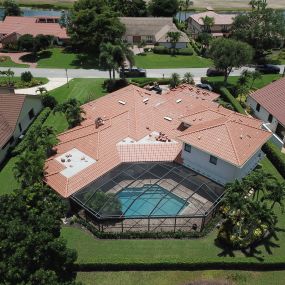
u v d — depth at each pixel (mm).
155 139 52281
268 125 64250
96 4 105688
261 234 39938
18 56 104312
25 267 28547
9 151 57031
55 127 63781
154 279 35969
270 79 88688
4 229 29250
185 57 107438
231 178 45625
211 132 47375
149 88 79125
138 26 119062
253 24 103688
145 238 40938
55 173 45906
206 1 185000
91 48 106062
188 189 45156
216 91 79500
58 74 91000
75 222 42906
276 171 53094
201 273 36594
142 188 45062
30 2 168375
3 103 60219
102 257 37219
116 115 56188
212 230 42125
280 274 36625
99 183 45406
